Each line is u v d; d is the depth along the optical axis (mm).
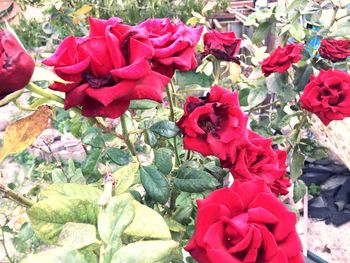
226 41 485
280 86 580
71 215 227
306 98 521
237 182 303
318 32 674
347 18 757
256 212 269
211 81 543
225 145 336
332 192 1144
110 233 208
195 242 277
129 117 420
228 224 269
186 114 352
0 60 226
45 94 277
